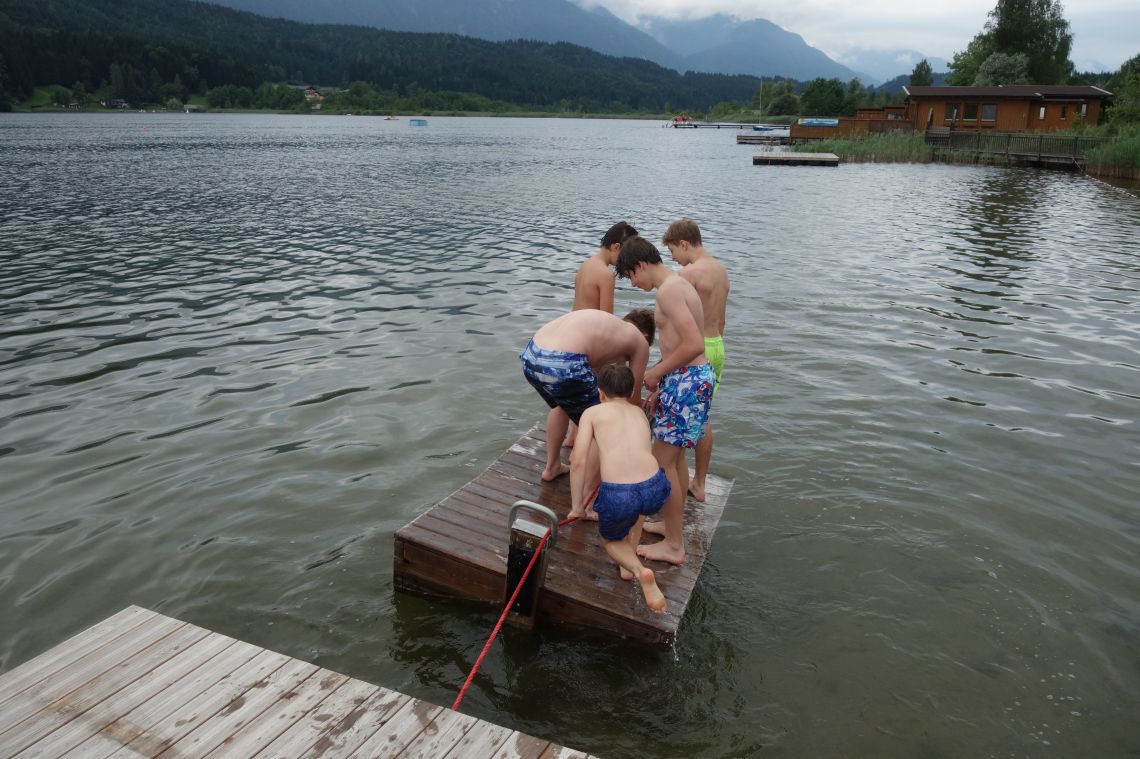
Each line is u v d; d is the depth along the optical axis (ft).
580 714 12.20
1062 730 11.94
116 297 40.22
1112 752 11.52
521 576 13.67
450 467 20.70
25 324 34.83
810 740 11.69
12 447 21.68
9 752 9.27
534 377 15.78
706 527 16.60
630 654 13.62
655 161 157.79
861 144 164.25
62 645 11.37
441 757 9.63
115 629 11.84
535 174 122.62
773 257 53.06
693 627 14.29
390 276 45.96
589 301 17.72
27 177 106.93
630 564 13.03
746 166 144.56
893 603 15.03
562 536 15.76
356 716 10.25
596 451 15.78
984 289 43.21
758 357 30.50
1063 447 22.43
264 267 48.62
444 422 23.71
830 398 26.11
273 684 10.77
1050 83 255.70
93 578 15.51
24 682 10.52
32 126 299.38
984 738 11.75
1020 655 13.61
